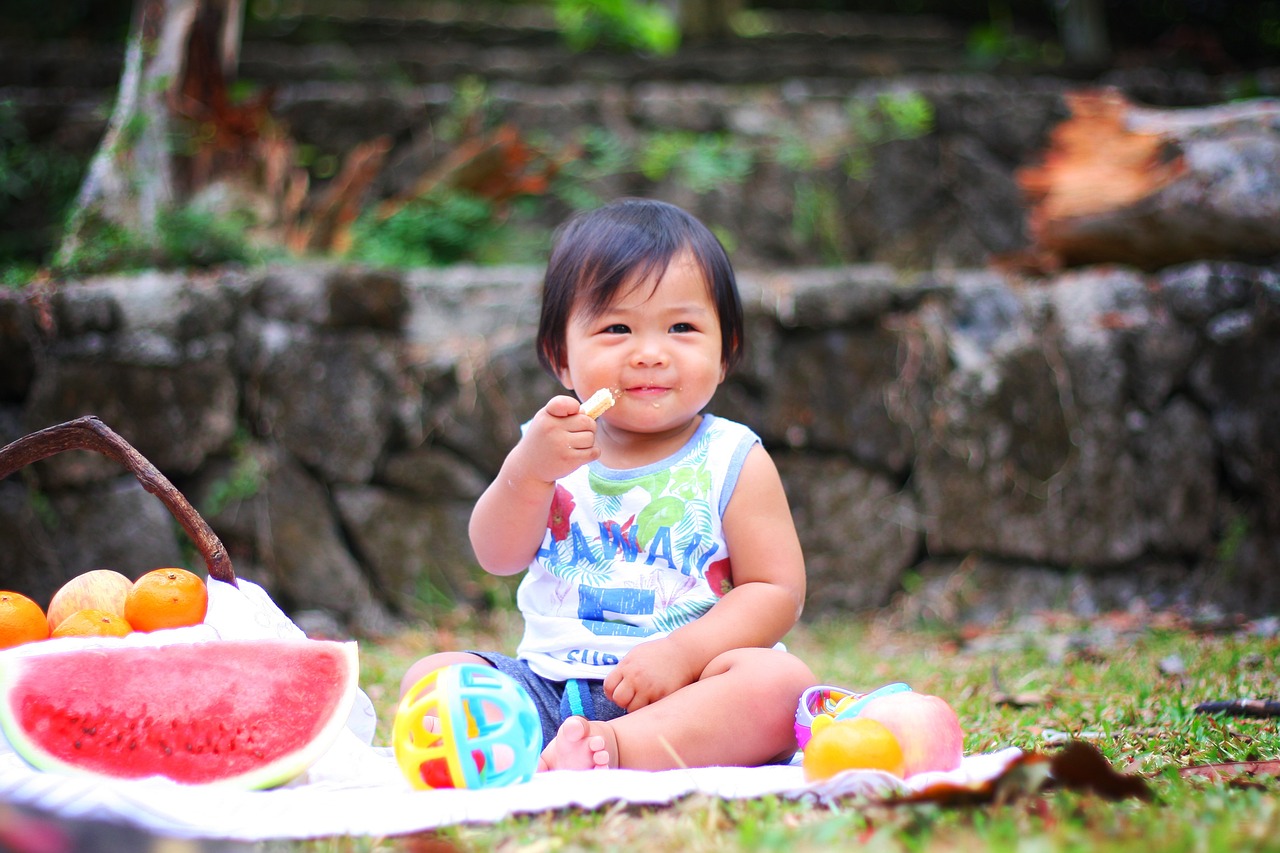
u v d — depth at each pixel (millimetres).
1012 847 1465
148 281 5035
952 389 5676
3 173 6383
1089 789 1767
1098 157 6031
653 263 2486
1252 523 5594
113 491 4906
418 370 5414
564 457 2338
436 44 8836
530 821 1731
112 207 5547
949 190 7422
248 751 2068
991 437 5652
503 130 6555
